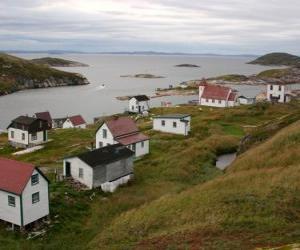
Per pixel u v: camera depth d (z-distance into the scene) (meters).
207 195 36.56
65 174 53.91
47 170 58.19
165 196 42.00
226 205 32.22
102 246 31.59
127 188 52.25
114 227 35.88
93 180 51.25
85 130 96.38
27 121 82.06
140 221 35.09
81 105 168.62
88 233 37.91
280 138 50.59
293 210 29.27
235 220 28.69
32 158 69.94
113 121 70.00
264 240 23.92
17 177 39.03
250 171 42.69
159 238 28.88
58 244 35.22
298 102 137.00
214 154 68.00
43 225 39.88
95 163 51.59
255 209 30.25
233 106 127.25
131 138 68.56
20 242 35.69
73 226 39.94
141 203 45.03
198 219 31.17
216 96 135.00
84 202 46.47
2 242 35.47
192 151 66.94
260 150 50.25
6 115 144.62
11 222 39.09
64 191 48.12
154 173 58.25
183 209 34.72
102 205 45.59
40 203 40.03
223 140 73.81
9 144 84.50
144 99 137.88
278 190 33.53
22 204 38.03
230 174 44.81
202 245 25.05
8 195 38.75
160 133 85.62
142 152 69.31
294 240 23.03
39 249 34.12
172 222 32.38
